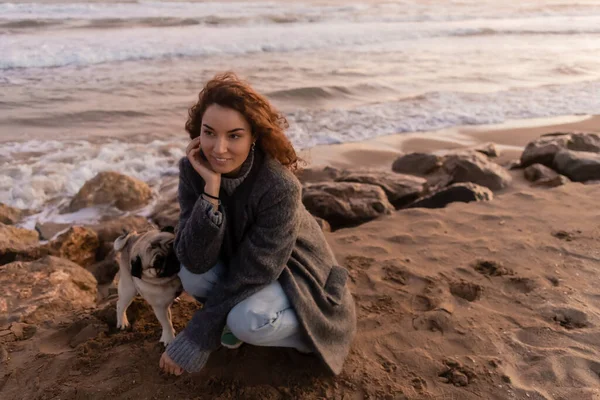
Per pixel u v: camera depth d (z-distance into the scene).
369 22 23.09
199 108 2.36
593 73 14.06
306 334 2.48
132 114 9.78
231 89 2.23
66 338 3.19
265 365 2.83
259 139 2.37
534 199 5.29
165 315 2.83
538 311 3.39
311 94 11.32
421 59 15.55
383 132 9.23
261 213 2.36
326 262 2.74
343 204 5.45
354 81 12.52
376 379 2.78
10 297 3.68
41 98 10.38
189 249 2.35
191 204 2.57
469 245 4.31
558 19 27.41
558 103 11.09
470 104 10.90
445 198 5.55
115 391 2.65
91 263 5.44
